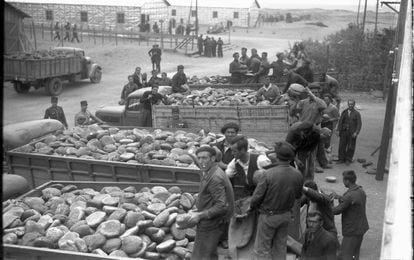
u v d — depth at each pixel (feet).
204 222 20.42
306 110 44.86
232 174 22.94
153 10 157.07
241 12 194.18
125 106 55.47
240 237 22.12
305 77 63.82
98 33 156.04
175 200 26.40
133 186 30.81
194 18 189.78
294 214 24.56
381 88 94.89
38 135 42.91
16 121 67.05
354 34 113.91
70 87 99.35
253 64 79.51
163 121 51.37
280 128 49.26
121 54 135.64
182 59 136.46
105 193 28.76
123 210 24.89
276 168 20.40
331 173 45.85
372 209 36.68
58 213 25.73
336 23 247.50
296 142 25.38
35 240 22.39
